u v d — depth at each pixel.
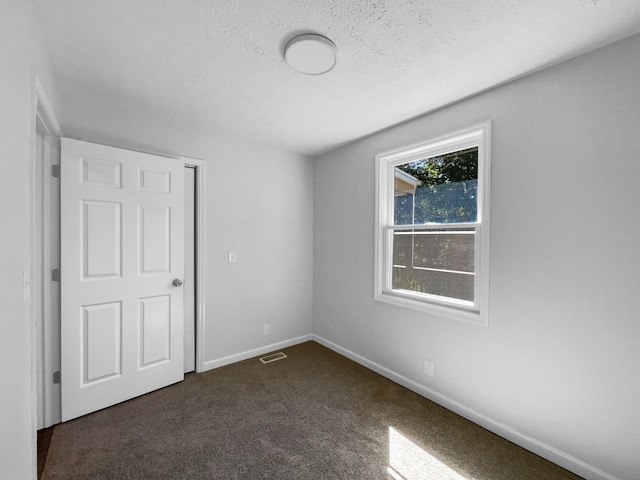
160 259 2.27
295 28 1.35
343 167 3.00
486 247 1.87
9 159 0.93
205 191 2.58
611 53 1.41
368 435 1.81
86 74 1.75
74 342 1.89
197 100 2.07
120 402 2.10
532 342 1.68
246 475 1.50
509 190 1.77
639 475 1.34
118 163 2.05
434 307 2.16
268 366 2.74
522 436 1.71
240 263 2.83
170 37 1.42
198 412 2.02
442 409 2.09
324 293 3.26
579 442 1.51
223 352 2.75
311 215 3.40
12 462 0.93
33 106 1.18
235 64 1.64
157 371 2.28
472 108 1.95
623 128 1.38
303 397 2.23
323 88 1.89
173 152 2.40
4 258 0.88
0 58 0.86
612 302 1.42
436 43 1.43
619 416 1.40
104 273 2.01
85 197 1.92
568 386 1.55
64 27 1.35
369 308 2.72
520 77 1.72
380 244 2.61
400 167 2.54
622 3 1.16
